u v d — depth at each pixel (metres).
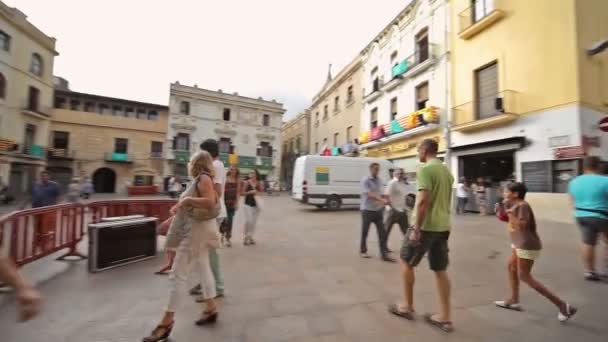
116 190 28.72
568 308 2.82
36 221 4.16
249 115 35.22
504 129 11.51
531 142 10.52
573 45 9.45
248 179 6.58
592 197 4.08
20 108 21.62
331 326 2.75
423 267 4.68
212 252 3.42
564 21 9.70
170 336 2.53
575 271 4.48
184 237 2.75
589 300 3.39
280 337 2.54
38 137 23.66
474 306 3.23
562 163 9.61
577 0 9.54
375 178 5.45
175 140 31.39
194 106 32.44
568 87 9.52
